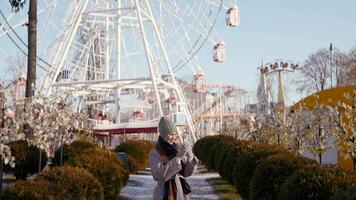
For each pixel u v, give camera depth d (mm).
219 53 38312
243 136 36125
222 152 21203
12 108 13555
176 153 6816
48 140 18375
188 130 41375
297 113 22406
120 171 15836
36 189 8867
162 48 38594
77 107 44938
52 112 17516
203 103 67562
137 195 19203
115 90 43875
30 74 18609
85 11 37031
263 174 11633
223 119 65438
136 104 51938
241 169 14734
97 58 46219
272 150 14695
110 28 42156
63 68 39594
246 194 14680
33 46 18781
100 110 51531
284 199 9391
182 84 50219
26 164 20109
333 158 21750
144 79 36812
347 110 17812
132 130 42656
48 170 11508
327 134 19422
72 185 10891
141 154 32781
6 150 11523
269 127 24812
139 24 35969
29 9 18875
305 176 9156
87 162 14719
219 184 22109
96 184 11500
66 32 36719
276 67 48094
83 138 24688
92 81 37188
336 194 7625
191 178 26766
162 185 6770
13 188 8773
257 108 57656
